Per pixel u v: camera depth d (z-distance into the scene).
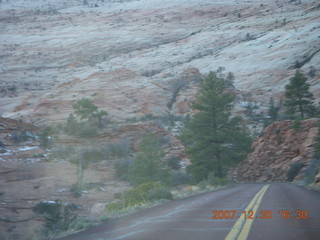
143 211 13.59
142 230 9.14
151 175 31.91
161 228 9.24
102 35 184.75
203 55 139.75
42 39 175.75
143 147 32.88
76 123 39.97
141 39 178.38
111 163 33.91
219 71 110.88
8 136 35.00
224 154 38.16
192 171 37.28
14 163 26.78
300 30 128.88
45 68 127.00
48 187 22.36
